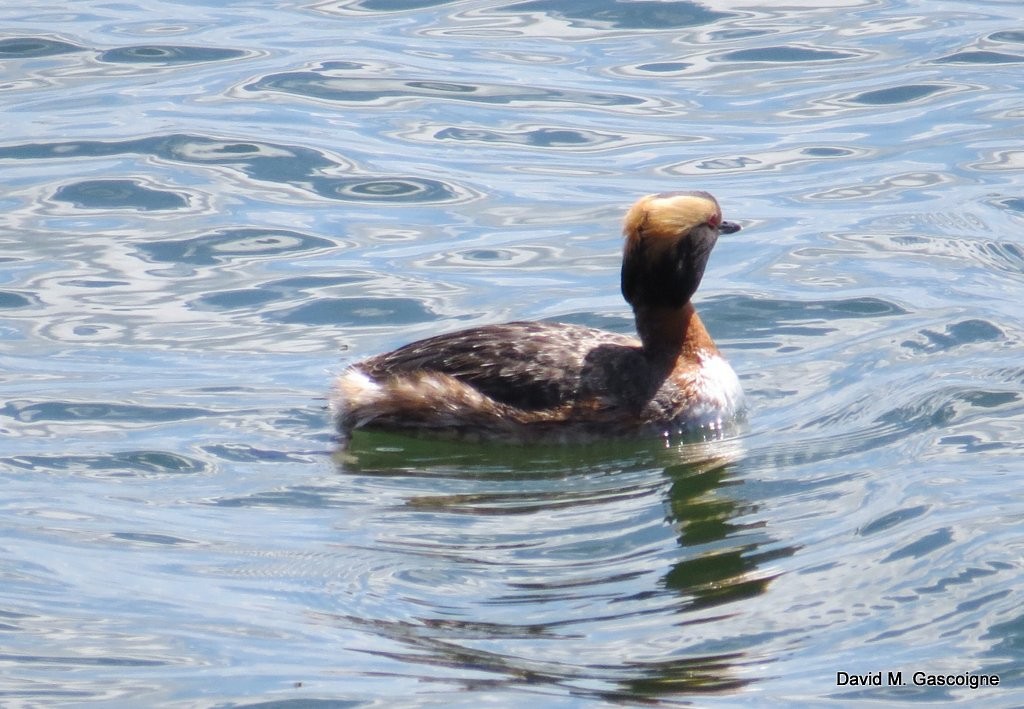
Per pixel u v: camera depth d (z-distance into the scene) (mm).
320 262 17484
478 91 22516
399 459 13562
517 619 10438
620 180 19719
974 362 14766
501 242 18016
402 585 10953
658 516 12039
